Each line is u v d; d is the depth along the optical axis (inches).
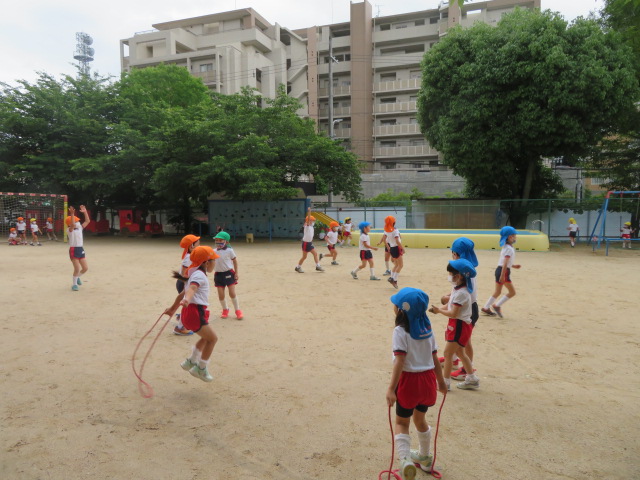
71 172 1082.1
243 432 159.3
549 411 177.6
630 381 209.2
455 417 172.2
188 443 151.5
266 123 1005.2
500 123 865.5
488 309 334.0
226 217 1122.0
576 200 990.4
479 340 272.4
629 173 995.9
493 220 1007.0
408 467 122.0
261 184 861.2
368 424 165.9
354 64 1899.6
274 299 387.2
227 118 950.4
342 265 615.2
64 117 1055.0
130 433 157.9
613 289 437.7
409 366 131.9
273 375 214.2
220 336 276.4
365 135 1898.4
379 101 1940.2
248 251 815.7
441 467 137.9
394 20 1947.6
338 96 1942.7
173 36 1923.0
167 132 917.2
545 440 154.9
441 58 915.4
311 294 409.7
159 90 1272.1
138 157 1003.9
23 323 301.7
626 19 609.6
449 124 898.7
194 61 1920.5
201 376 197.0
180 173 936.3
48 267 574.9
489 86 834.2
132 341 264.5
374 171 1699.1
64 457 141.9
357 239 893.8
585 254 756.0
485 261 655.1
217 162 877.2
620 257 711.1
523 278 505.0
